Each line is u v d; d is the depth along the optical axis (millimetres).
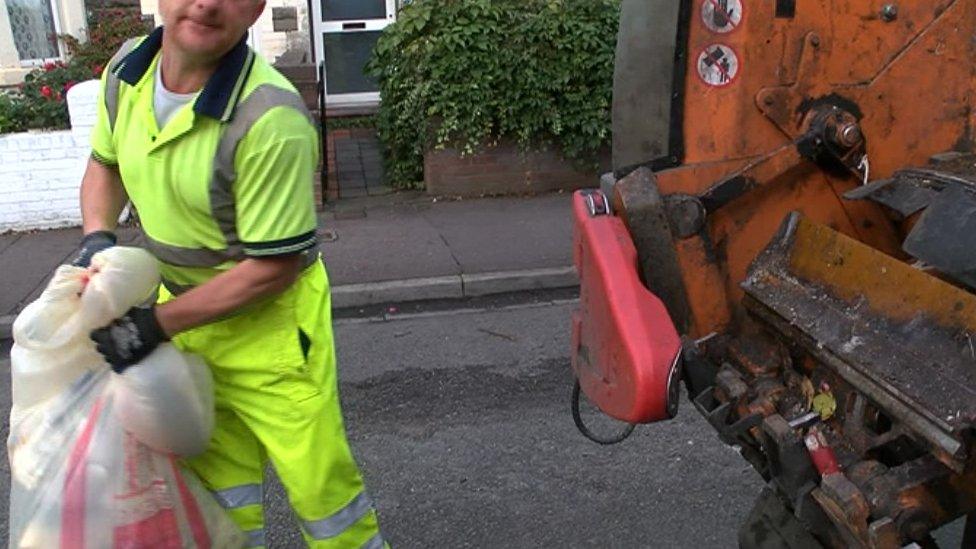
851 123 2527
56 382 2215
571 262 6734
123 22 9828
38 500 2174
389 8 11664
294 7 11156
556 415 4562
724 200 2537
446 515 3744
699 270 2576
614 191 2594
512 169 8641
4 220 7898
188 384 2230
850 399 2188
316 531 2500
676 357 2311
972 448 1861
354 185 9164
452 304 6359
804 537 2633
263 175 2172
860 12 2520
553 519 3688
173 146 2209
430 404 4762
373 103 11812
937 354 1968
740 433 2377
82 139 7832
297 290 2391
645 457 4113
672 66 2516
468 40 8172
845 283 2277
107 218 2518
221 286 2215
